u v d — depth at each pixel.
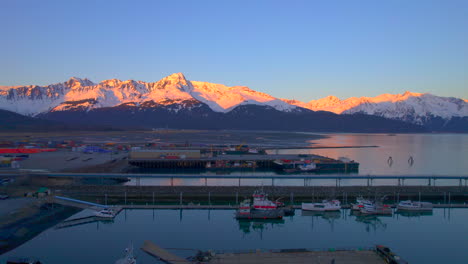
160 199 107.94
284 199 108.81
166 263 63.62
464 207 101.81
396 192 112.94
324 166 171.38
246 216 89.81
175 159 178.00
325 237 80.06
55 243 73.38
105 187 113.06
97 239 76.19
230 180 139.75
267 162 185.88
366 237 80.44
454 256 71.00
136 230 81.81
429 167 181.50
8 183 114.50
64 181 122.69
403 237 80.62
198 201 106.69
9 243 71.38
